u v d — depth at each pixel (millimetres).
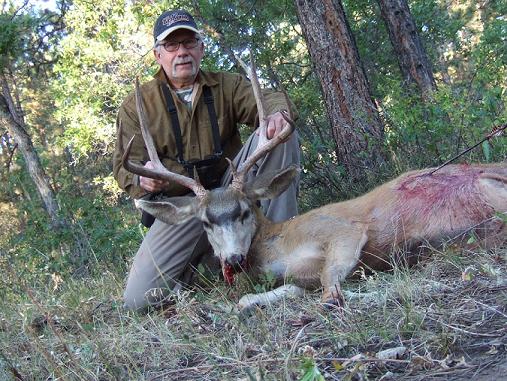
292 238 2137
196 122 2463
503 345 1321
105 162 9164
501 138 2824
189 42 2408
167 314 2141
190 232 2379
